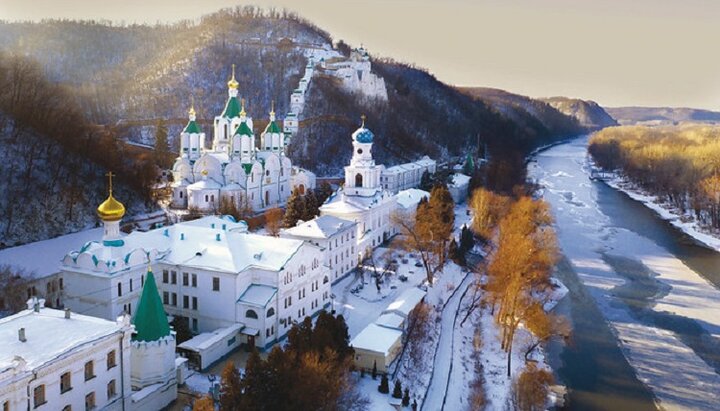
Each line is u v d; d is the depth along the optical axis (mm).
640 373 94500
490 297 111312
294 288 90812
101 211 84250
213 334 81938
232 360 81250
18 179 127250
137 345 66875
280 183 182125
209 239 91312
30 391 50781
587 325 112188
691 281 140000
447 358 92125
